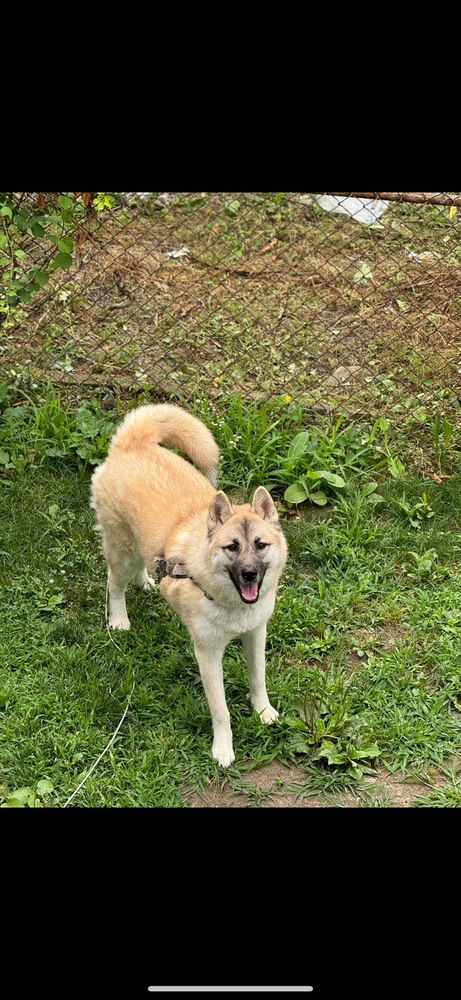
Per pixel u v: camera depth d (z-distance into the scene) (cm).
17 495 378
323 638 330
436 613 335
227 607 284
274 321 460
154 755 294
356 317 462
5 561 355
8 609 338
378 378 429
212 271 488
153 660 323
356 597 341
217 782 290
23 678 315
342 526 370
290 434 402
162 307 464
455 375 429
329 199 537
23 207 371
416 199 390
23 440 397
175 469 319
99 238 473
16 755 293
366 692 311
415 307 464
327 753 291
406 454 398
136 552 324
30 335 439
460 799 282
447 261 493
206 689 294
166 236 507
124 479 317
